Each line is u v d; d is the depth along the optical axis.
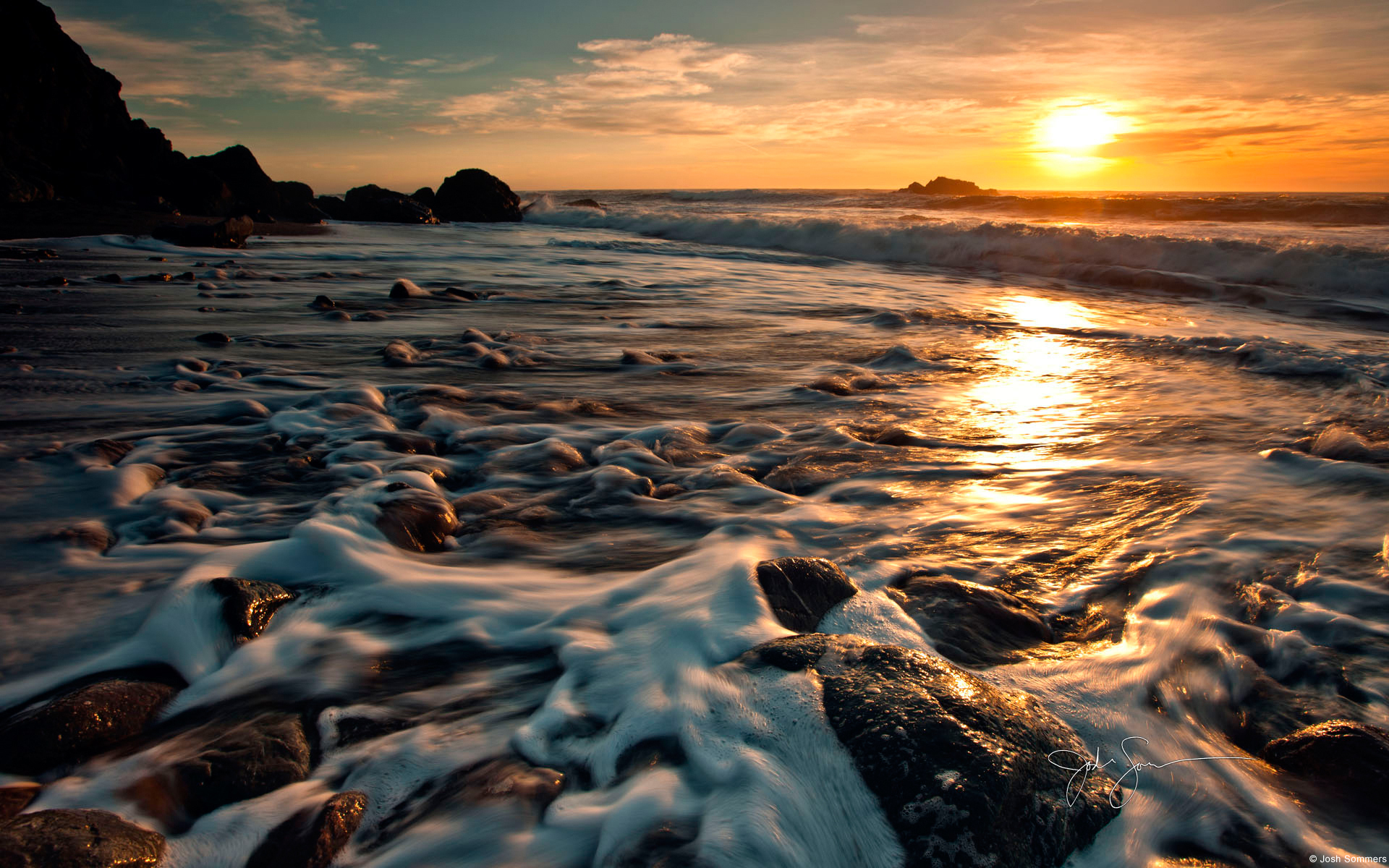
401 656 2.24
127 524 2.99
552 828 1.59
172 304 8.15
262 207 27.62
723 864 1.44
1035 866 1.48
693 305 9.30
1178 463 3.85
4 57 24.02
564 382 5.52
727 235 19.89
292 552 2.72
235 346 6.29
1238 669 2.15
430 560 2.81
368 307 8.52
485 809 1.63
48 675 2.06
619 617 2.41
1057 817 1.56
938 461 3.92
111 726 1.83
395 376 5.49
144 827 1.55
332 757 1.81
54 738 1.75
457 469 3.78
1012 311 8.93
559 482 3.62
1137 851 1.56
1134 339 7.11
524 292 10.14
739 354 6.53
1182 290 10.62
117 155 27.02
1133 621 2.41
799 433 4.39
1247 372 5.86
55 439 3.95
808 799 1.58
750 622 2.26
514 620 2.43
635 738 1.83
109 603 2.41
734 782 1.65
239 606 2.27
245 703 1.99
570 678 2.10
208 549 2.81
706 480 3.62
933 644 2.22
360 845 1.56
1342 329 7.97
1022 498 3.43
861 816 1.53
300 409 4.61
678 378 5.69
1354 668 2.13
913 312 8.62
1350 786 1.68
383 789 1.71
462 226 27.81
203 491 3.33
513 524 3.12
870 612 2.38
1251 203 19.11
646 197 52.97
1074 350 6.71
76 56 26.50
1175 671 2.14
